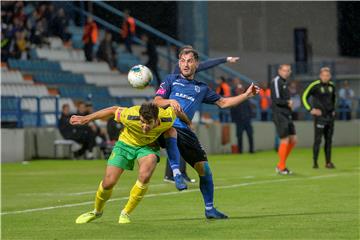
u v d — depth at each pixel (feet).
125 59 269.03
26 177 141.79
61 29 256.52
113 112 71.00
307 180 126.41
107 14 298.76
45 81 230.89
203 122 227.40
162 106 75.00
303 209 85.35
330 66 275.39
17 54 231.50
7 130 186.91
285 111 139.54
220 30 313.32
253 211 84.17
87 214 75.97
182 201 95.86
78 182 130.31
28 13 253.65
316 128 154.61
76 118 71.10
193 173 146.00
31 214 85.10
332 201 93.66
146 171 71.92
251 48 319.47
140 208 88.53
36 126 200.54
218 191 108.47
